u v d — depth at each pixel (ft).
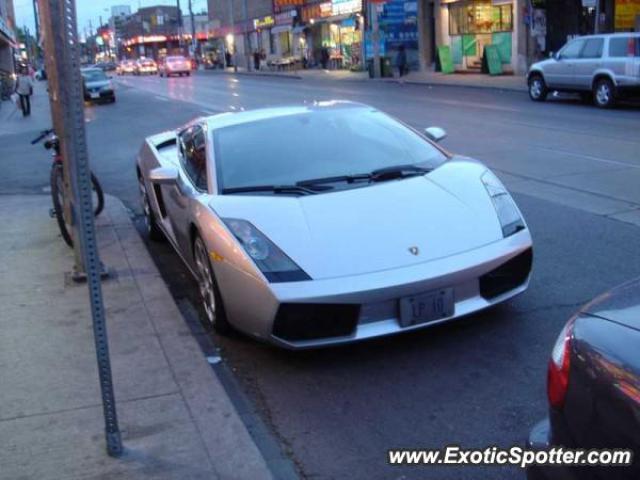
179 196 18.35
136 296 18.72
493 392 13.24
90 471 11.07
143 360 14.92
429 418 12.59
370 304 13.74
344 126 18.79
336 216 14.94
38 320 17.34
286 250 14.21
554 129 47.73
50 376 14.35
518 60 100.83
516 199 27.96
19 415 12.87
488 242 14.79
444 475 10.95
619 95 60.85
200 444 11.73
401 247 14.26
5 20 185.78
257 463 11.17
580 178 31.17
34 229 26.45
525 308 16.74
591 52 63.46
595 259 20.08
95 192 28.68
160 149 24.12
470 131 48.60
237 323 15.03
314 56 181.88
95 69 105.19
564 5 94.73
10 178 41.06
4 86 134.92
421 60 126.62
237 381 14.43
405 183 16.31
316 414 13.02
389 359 14.75
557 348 8.00
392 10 125.29
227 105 83.51
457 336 15.49
